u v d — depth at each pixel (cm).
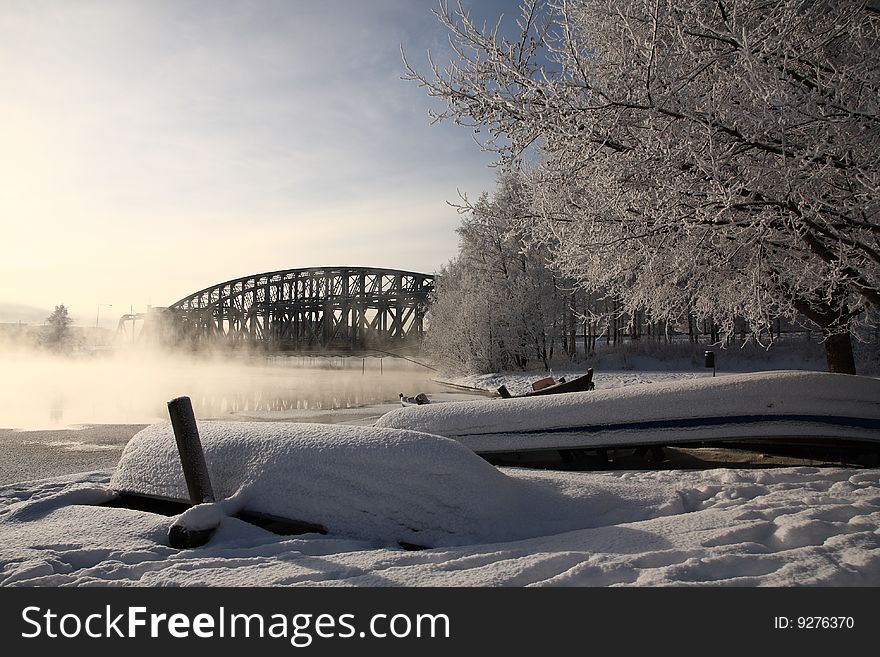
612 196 641
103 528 483
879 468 680
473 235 3838
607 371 3678
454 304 4209
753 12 609
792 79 605
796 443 721
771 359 3519
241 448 533
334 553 422
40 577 380
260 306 10575
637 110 619
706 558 352
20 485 715
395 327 8825
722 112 577
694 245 692
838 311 974
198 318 11338
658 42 607
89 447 1417
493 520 455
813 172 575
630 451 829
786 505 477
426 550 418
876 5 733
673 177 604
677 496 514
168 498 547
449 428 785
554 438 748
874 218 618
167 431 605
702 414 717
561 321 3991
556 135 633
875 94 557
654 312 873
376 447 488
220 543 453
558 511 480
